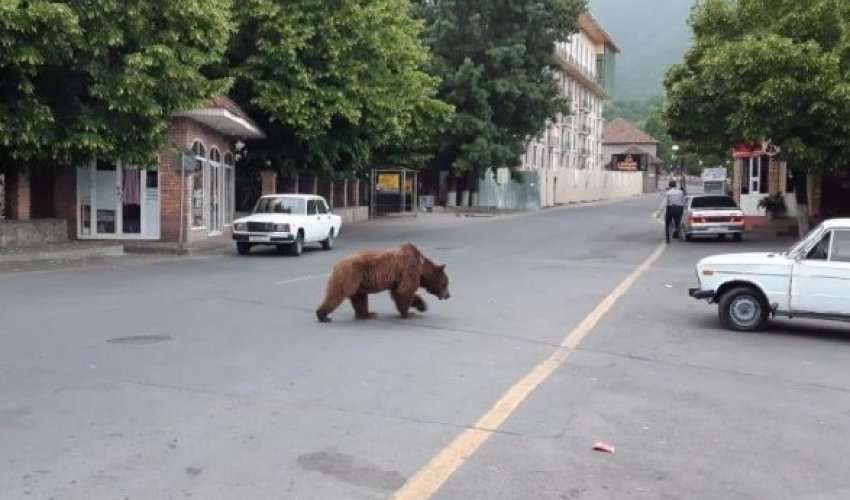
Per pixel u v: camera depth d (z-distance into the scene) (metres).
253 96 29.25
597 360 9.66
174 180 26.12
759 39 25.12
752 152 38.66
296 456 6.03
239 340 10.49
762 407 7.76
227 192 31.33
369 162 38.47
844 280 11.48
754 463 6.14
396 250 12.43
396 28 31.72
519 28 53.00
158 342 10.25
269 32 27.67
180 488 5.39
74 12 19.09
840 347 11.02
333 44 27.97
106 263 20.77
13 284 15.91
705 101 27.47
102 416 7.00
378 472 5.72
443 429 6.74
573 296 15.27
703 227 28.98
